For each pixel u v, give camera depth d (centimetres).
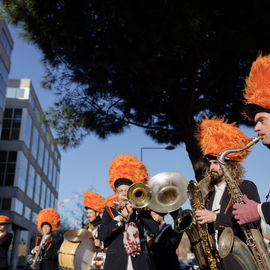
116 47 701
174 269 474
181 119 885
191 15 594
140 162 393
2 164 4725
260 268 249
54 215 716
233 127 321
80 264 555
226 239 264
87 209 611
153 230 361
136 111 1013
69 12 729
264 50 639
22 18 762
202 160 794
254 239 253
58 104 964
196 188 359
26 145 5100
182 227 358
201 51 710
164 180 387
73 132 989
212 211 301
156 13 619
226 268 275
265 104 229
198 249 353
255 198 282
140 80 795
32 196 5666
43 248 674
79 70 858
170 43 659
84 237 562
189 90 871
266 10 609
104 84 872
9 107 5088
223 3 629
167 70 731
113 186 381
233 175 303
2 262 707
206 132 326
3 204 4503
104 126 988
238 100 889
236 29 629
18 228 4938
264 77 238
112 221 358
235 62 766
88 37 746
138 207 325
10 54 4416
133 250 337
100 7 704
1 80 4066
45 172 6862
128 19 624
